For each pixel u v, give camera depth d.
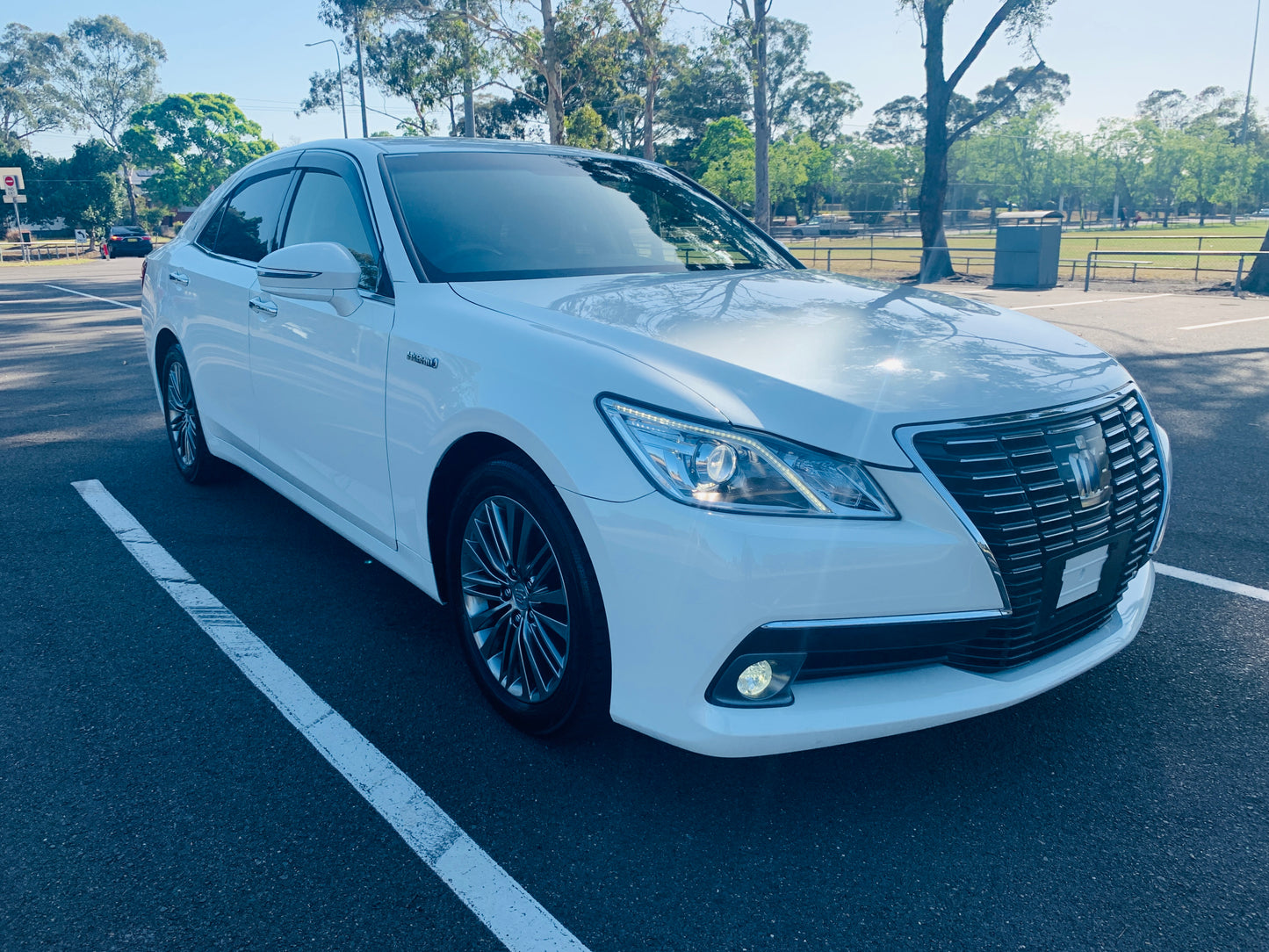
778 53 63.19
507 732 2.55
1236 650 3.08
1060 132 84.25
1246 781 2.37
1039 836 2.15
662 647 2.02
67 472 5.05
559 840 2.12
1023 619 2.16
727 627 1.95
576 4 25.03
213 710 2.64
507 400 2.29
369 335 2.84
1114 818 2.22
